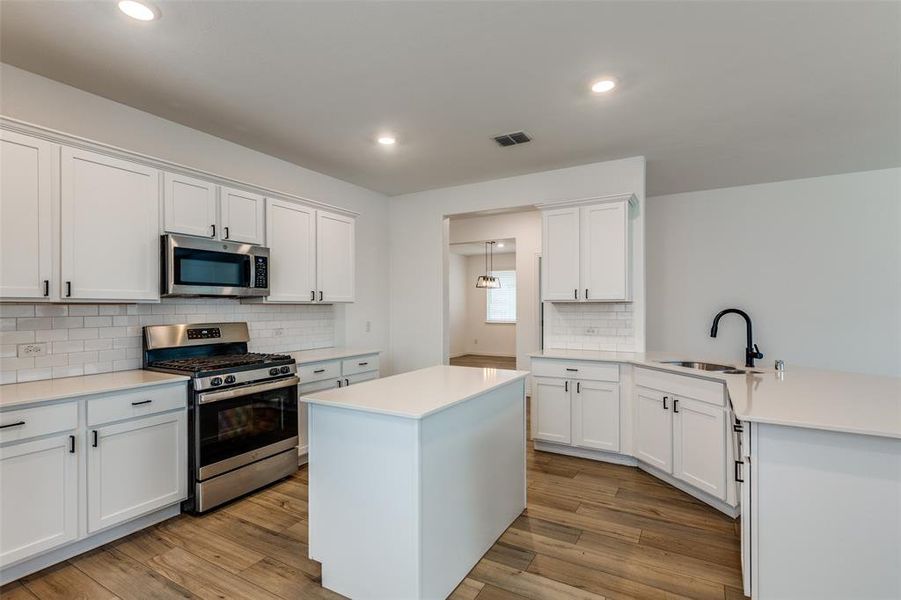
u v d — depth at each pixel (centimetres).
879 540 157
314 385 359
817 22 202
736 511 265
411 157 388
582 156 385
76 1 186
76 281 234
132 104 285
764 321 481
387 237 530
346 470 197
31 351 244
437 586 190
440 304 498
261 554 229
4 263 210
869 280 436
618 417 359
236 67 242
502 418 253
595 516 272
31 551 203
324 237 392
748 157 390
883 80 255
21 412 200
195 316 324
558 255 393
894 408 181
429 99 280
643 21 203
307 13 196
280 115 303
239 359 309
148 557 225
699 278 514
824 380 247
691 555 229
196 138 327
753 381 244
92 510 223
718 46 222
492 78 254
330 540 202
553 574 213
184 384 265
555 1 189
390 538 184
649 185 490
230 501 290
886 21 201
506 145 357
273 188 386
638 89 267
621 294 365
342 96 276
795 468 168
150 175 268
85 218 238
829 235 452
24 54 227
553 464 365
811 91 269
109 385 233
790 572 169
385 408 185
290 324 402
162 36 212
